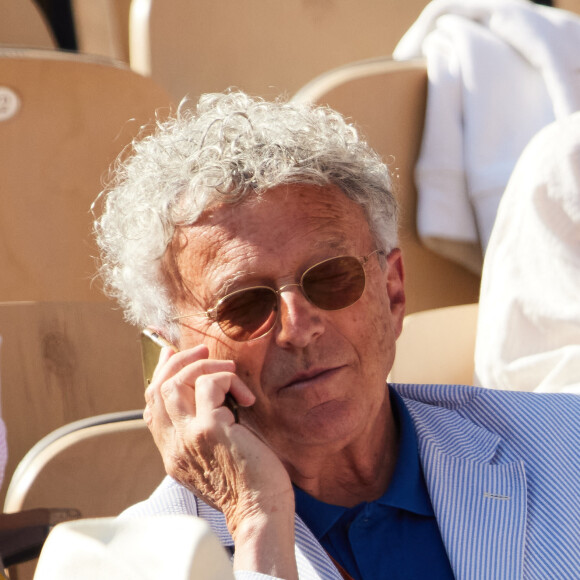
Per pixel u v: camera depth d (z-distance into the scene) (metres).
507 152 12.82
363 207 6.76
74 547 3.09
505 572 6.49
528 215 9.90
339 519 6.74
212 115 7.09
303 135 6.64
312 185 6.51
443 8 13.94
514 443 7.33
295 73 16.52
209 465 6.34
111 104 11.42
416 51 14.15
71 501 8.33
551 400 7.65
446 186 12.90
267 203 6.40
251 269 6.36
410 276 13.21
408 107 13.25
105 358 11.16
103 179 11.55
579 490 7.01
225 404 6.48
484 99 12.93
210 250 6.45
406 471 6.85
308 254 6.38
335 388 6.41
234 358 6.52
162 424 6.63
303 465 6.63
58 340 10.92
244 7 15.97
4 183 11.14
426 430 7.18
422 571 6.59
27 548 7.71
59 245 11.54
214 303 6.50
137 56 15.46
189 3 15.49
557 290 9.55
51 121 11.20
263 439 6.64
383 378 6.69
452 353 10.48
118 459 8.59
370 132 13.02
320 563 6.34
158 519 3.14
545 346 9.54
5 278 11.37
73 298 11.70
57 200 11.44
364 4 17.06
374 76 12.95
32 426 10.66
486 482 6.92
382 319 6.68
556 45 12.98
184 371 6.55
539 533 6.77
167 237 6.61
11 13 16.73
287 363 6.38
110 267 7.70
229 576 3.04
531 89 13.05
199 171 6.43
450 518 6.70
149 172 6.75
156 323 7.00
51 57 10.90
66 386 10.91
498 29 13.34
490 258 10.28
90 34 18.69
